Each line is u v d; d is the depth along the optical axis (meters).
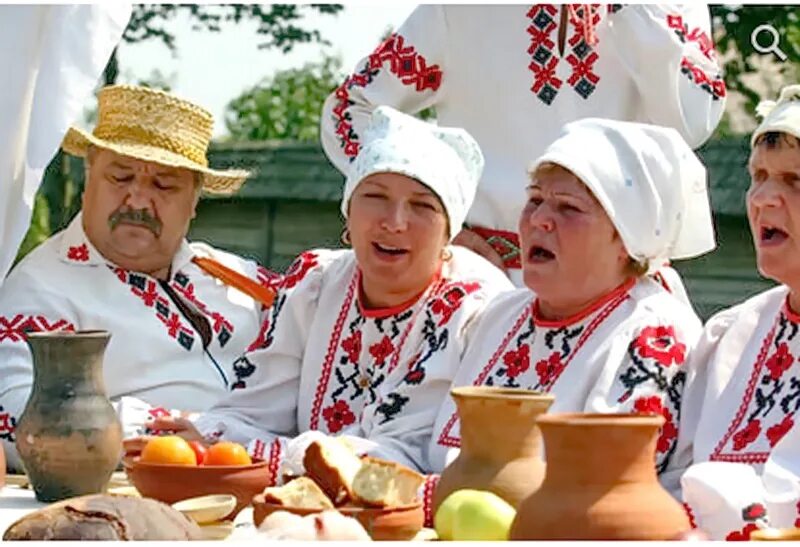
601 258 7.21
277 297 8.49
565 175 7.22
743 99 19.45
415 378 7.70
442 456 7.43
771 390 6.77
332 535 5.61
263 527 5.71
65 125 8.77
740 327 7.01
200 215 21.19
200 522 6.50
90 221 9.27
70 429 7.08
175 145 9.27
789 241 6.70
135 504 5.65
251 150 21.20
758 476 6.39
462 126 9.62
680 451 7.01
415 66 9.62
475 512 5.75
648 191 7.20
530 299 7.63
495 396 6.02
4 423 8.58
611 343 7.10
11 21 8.74
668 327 7.14
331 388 8.16
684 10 9.73
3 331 8.86
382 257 7.85
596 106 9.41
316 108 25.30
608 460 5.29
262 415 8.32
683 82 9.56
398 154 7.79
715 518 6.08
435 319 7.84
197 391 9.16
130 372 9.09
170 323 9.24
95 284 9.20
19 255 19.14
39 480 7.14
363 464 6.08
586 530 5.23
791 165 6.66
